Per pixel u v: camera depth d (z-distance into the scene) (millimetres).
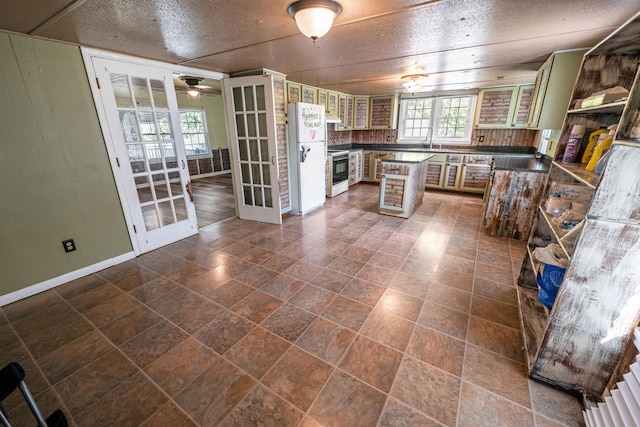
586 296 1242
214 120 7508
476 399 1390
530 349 1592
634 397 1063
